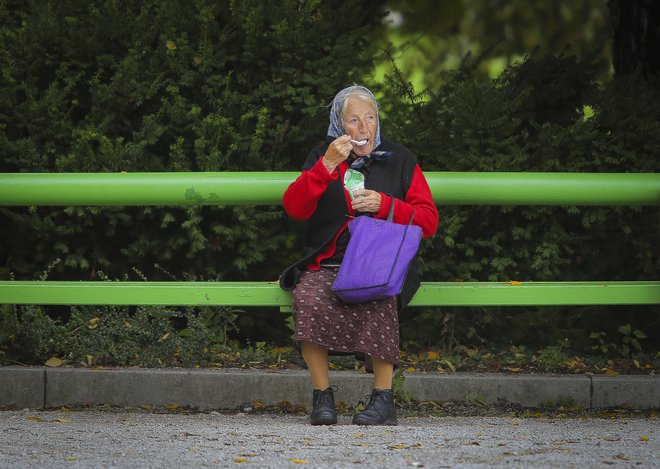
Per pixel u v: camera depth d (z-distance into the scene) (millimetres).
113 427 14922
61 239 19891
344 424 16016
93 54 19812
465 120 19703
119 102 19484
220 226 19578
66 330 19125
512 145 19703
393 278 14953
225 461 11867
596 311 20906
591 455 12297
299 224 20750
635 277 20766
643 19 24344
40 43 19625
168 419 16234
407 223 15820
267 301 16828
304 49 19844
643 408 17875
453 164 19859
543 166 19719
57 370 17812
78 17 20172
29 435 13938
